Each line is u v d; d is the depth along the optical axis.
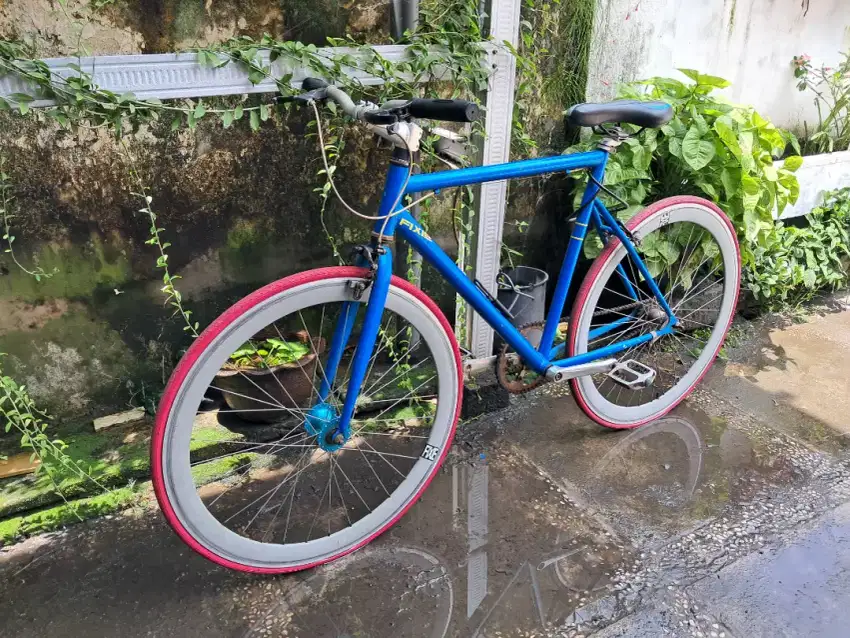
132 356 2.47
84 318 2.35
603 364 2.39
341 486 2.32
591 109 2.02
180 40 2.16
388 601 1.89
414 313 1.90
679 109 2.88
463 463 2.45
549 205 3.06
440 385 2.05
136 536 2.09
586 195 2.24
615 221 2.30
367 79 2.19
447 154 2.01
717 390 2.92
